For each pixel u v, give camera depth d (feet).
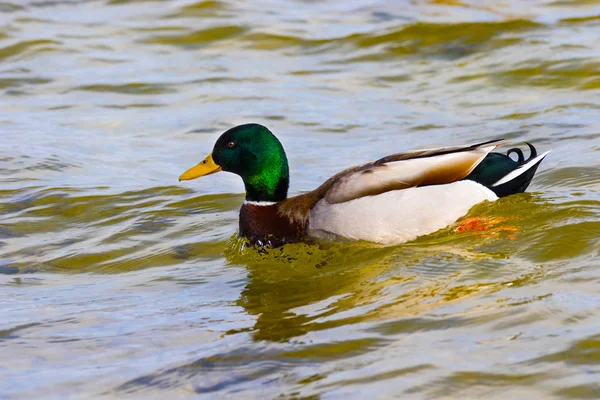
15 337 30.78
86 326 31.53
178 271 37.55
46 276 37.65
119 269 38.27
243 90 63.67
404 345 27.22
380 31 71.41
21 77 68.13
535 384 24.25
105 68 69.36
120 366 27.84
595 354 25.50
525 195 40.91
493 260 34.45
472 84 61.11
